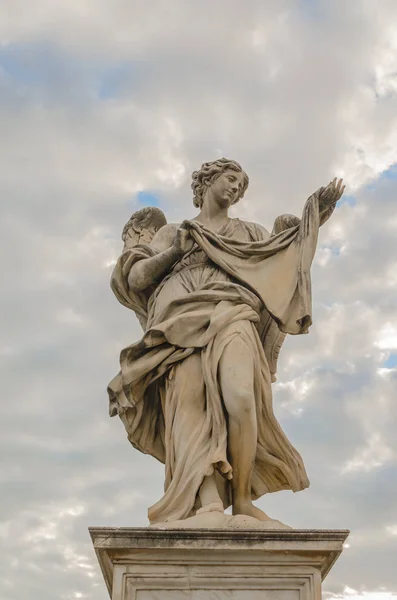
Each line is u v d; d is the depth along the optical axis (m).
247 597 4.75
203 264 6.16
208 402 5.61
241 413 5.47
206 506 5.23
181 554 4.81
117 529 4.84
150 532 4.82
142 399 5.93
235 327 5.75
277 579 4.79
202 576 4.78
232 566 4.81
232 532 4.82
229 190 6.54
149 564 4.81
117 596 4.72
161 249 6.50
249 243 6.11
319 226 6.16
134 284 6.27
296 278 6.02
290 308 5.97
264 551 4.80
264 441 5.73
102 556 4.90
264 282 6.00
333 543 4.82
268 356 6.13
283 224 6.46
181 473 5.46
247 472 5.51
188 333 5.77
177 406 5.70
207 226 6.50
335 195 6.20
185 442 5.56
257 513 5.45
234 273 6.00
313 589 4.76
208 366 5.64
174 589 4.76
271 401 5.77
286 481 5.81
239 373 5.55
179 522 5.05
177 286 6.08
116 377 5.82
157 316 5.93
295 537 4.83
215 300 5.88
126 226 6.81
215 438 5.50
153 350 5.80
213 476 5.46
